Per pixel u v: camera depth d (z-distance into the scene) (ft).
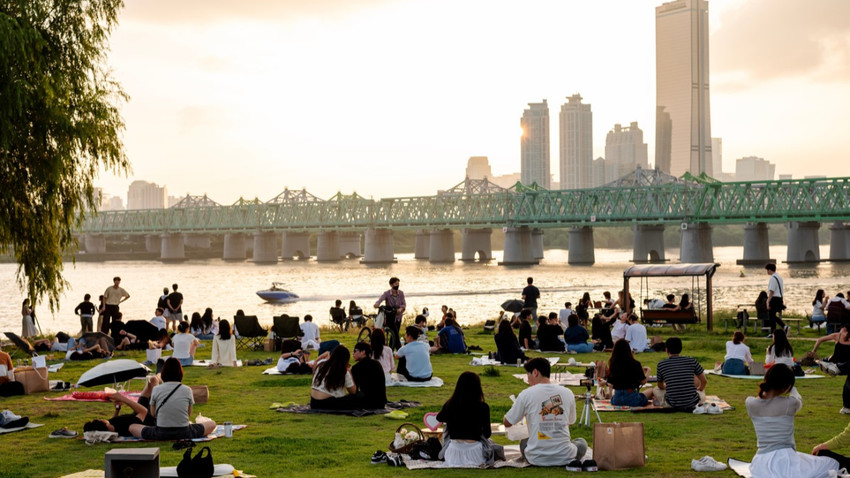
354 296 378.94
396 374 81.41
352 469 49.32
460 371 90.79
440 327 134.00
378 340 80.23
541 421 49.44
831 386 77.66
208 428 57.52
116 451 42.52
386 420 63.62
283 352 100.27
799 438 55.88
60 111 94.22
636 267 144.36
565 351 109.50
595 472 47.78
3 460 51.70
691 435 57.21
